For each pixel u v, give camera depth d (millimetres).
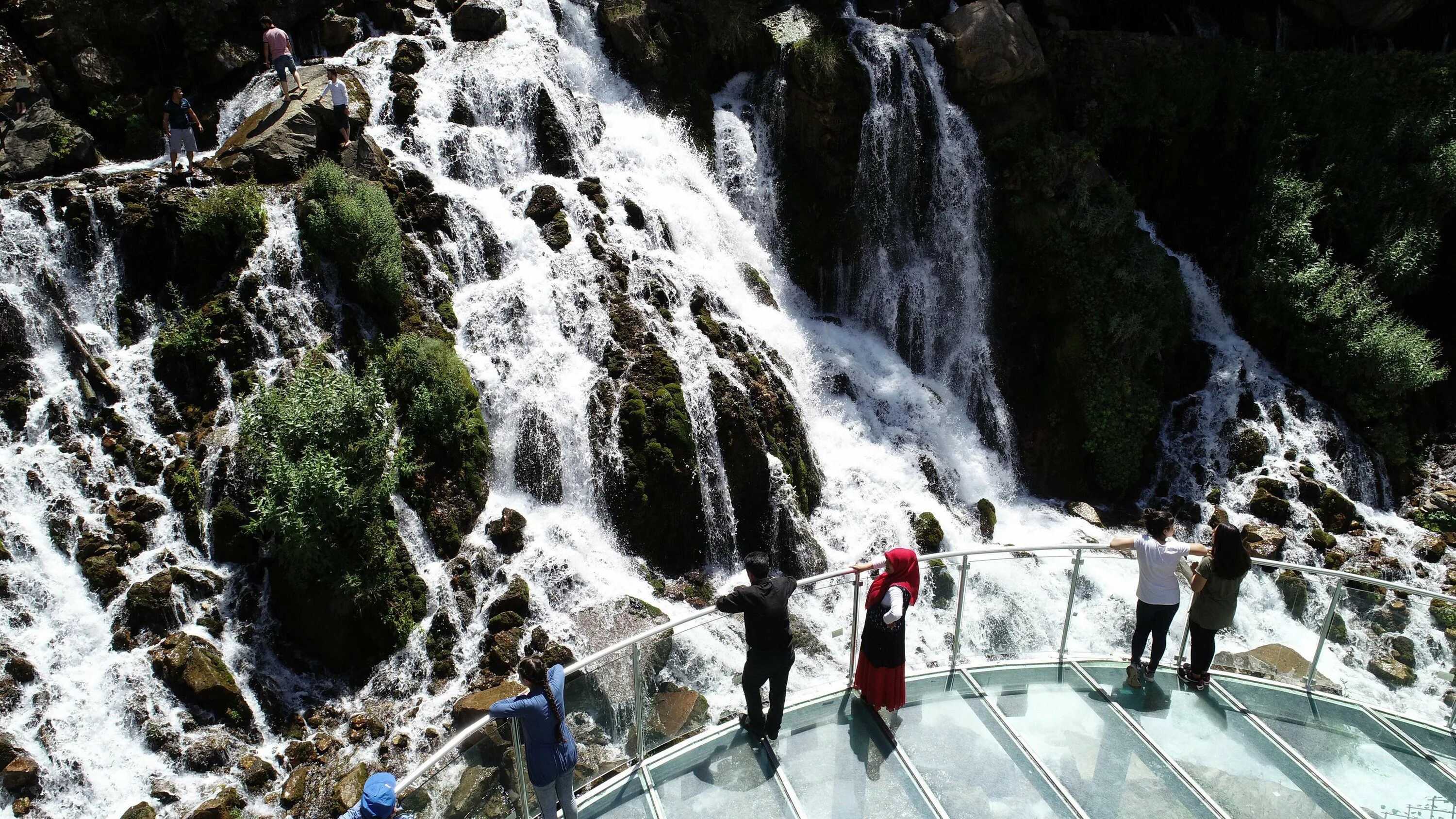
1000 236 21047
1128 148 22641
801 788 7488
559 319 16422
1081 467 20250
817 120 20438
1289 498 19422
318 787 11312
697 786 7465
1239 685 8680
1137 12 25047
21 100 17438
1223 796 7570
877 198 20922
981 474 19391
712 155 21094
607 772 7234
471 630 13406
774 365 17750
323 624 12703
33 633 12086
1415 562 18578
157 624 12383
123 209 15219
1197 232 23047
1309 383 21562
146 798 11039
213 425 14008
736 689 8070
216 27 19422
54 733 11367
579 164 19188
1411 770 7883
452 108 18984
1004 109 21047
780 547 16438
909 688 8539
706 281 18172
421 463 14281
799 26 21328
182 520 13250
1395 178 22141
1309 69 22844
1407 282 21500
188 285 15258
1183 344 21688
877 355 20469
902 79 20781
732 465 16188
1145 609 8500
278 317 14898
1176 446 20828
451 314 16047
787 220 21109
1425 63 22578
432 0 21609
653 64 21047
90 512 13086
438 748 11820
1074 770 7785
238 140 17344
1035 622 8961
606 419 15391
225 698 11961
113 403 14078
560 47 20812
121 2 18625
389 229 15867
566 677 6871
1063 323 20328
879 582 8031
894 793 7500
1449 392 21906
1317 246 21516
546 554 14273
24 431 13570
